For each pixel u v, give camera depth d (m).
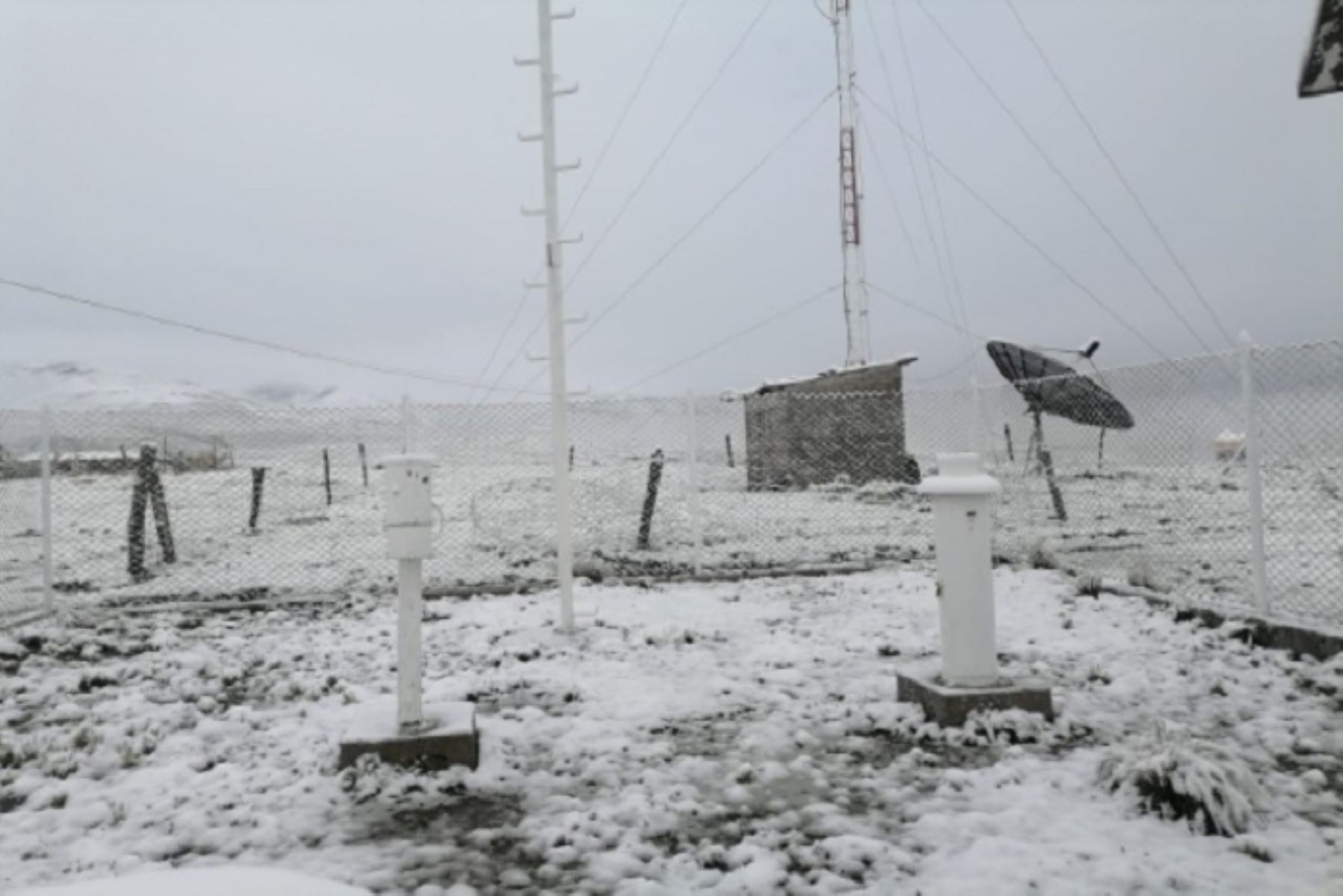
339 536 14.64
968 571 5.32
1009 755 4.71
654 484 12.91
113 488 17.86
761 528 14.30
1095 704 5.54
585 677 6.62
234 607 9.64
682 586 10.32
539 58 8.34
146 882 2.29
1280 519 12.03
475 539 13.41
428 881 3.52
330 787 4.50
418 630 4.82
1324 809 3.90
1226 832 3.66
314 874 3.58
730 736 5.29
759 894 3.33
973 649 5.28
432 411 11.08
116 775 4.81
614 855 3.67
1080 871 3.39
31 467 10.38
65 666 7.29
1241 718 5.24
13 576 9.99
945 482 5.30
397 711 5.23
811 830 3.88
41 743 5.20
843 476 18.42
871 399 18.62
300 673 6.93
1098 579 8.95
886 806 4.15
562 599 8.12
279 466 17.20
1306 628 6.35
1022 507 12.02
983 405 12.30
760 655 7.10
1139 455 9.64
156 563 12.61
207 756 5.05
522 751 5.08
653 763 4.84
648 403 11.70
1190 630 7.19
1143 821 3.82
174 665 7.22
